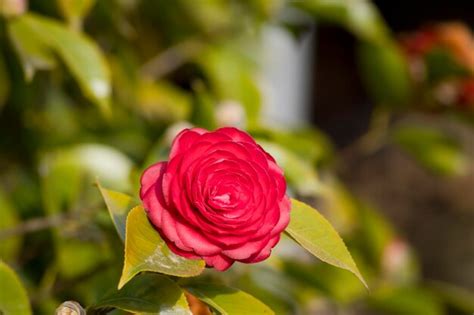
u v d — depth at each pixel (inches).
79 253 50.3
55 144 56.9
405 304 58.4
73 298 49.1
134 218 38.6
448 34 60.1
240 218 38.1
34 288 50.7
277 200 38.7
